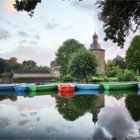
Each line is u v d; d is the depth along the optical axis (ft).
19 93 112.68
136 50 208.95
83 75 212.84
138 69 210.38
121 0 23.44
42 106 66.03
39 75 315.99
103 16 27.20
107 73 262.88
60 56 273.33
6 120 44.86
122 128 37.42
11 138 31.27
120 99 80.84
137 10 25.00
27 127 38.32
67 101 77.46
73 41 274.36
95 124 40.93
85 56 211.00
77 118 46.93
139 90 122.01
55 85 123.54
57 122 42.83
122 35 28.30
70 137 32.12
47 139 30.71
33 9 30.19
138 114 50.78
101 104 68.95
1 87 122.21
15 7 30.07
